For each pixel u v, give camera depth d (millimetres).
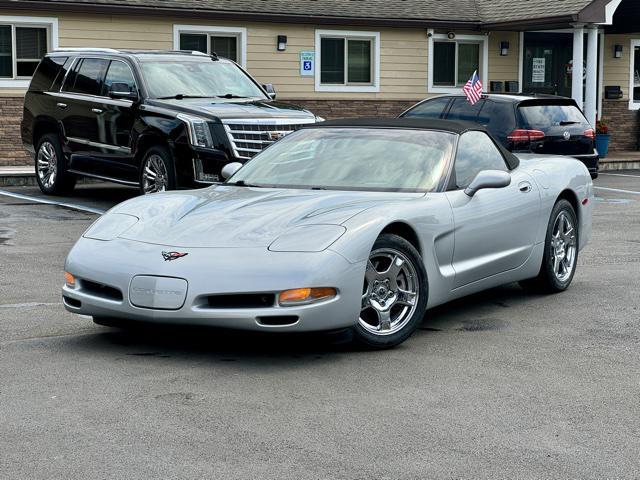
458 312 7645
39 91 15250
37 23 19266
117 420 4906
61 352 6230
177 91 13625
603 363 6133
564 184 8383
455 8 24375
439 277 6824
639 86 26812
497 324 7219
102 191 16219
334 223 6176
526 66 25344
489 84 24719
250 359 6109
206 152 12570
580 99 22484
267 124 12867
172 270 5926
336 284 5914
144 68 13719
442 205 6855
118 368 5855
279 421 4930
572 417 5062
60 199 14945
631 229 12492
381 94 23391
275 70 22047
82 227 12062
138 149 13328
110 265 6125
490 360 6172
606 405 5277
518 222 7707
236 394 5371
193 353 6238
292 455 4457
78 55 14727
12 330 6840
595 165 15852
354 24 22516
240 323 5816
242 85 14320
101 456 4414
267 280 5801
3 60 19109
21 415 4965
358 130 7578
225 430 4781
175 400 5246
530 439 4723
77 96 14469
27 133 15570
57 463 4328
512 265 7719
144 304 5953
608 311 7691
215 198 6805
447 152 7250
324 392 5434
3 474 4195
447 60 24297
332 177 7098
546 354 6340
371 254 6227
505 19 23562
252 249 5961
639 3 24453
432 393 5445
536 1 23562
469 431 4820
